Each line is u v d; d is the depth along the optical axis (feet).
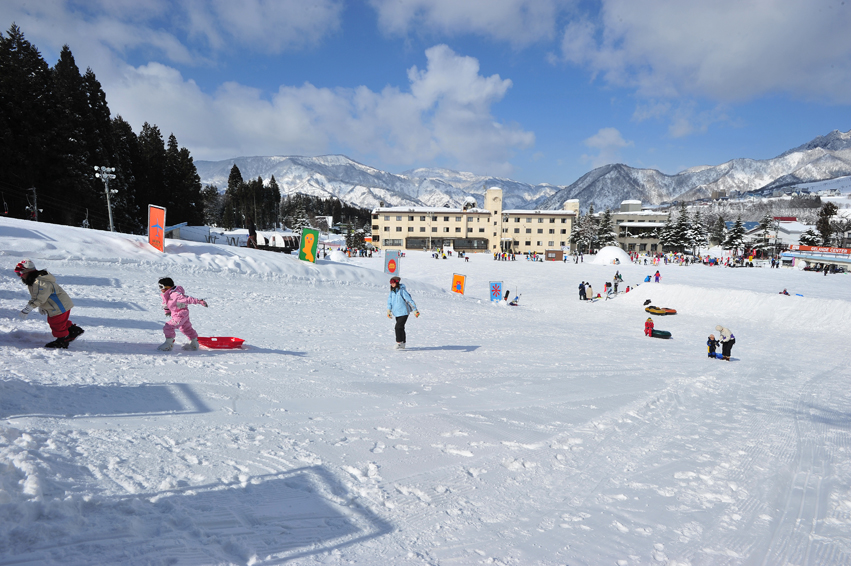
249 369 21.43
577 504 11.52
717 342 45.57
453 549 8.93
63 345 21.01
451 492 11.36
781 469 15.10
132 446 11.37
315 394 18.66
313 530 8.93
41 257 50.06
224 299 52.08
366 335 40.16
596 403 21.95
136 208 196.85
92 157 161.68
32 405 12.77
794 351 55.11
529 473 13.10
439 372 25.89
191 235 224.94
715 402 25.43
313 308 55.83
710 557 9.51
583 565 8.79
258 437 13.19
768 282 153.99
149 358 21.12
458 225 366.63
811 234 336.49
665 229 343.05
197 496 9.51
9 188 134.62
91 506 8.43
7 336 22.59
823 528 11.14
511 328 57.57
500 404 20.22
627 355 41.68
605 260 248.11
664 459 15.30
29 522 7.53
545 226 369.09
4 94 133.59
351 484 11.08
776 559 9.61
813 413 24.54
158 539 7.84
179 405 15.10
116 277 51.01
